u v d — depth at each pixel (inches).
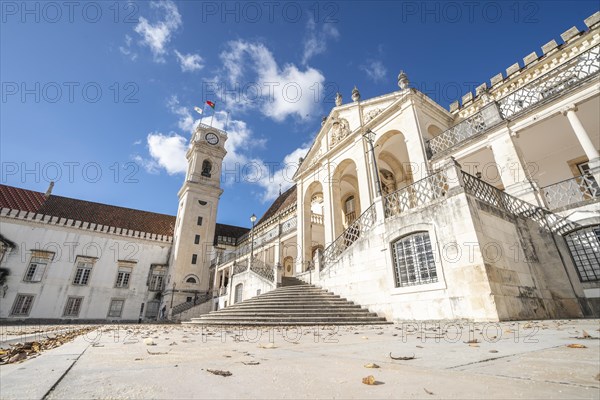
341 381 65.3
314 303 425.4
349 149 703.7
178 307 1229.7
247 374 73.6
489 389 54.7
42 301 1178.6
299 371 77.3
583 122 472.1
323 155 768.3
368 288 409.1
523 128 444.1
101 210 1547.7
